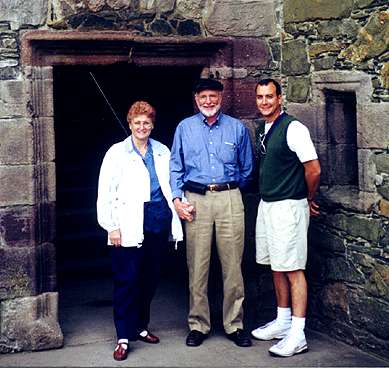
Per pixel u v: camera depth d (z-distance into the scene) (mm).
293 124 4633
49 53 4891
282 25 5434
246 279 5496
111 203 4684
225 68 5371
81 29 4961
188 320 5086
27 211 4816
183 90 6672
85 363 4582
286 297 4977
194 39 5219
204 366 4512
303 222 4707
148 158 4797
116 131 8016
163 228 4855
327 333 5137
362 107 4684
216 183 4777
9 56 4762
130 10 5090
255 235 5406
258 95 4727
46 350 4844
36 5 4816
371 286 4668
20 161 4797
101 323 5457
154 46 5156
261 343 4953
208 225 4793
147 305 4965
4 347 4785
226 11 5336
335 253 5000
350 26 4766
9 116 4770
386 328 4547
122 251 4723
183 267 6637
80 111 7941
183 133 4820
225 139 4801
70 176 7777
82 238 7242
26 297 4824
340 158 5102
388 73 4461
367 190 4668
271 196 4707
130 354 4742
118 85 7781
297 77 5301
